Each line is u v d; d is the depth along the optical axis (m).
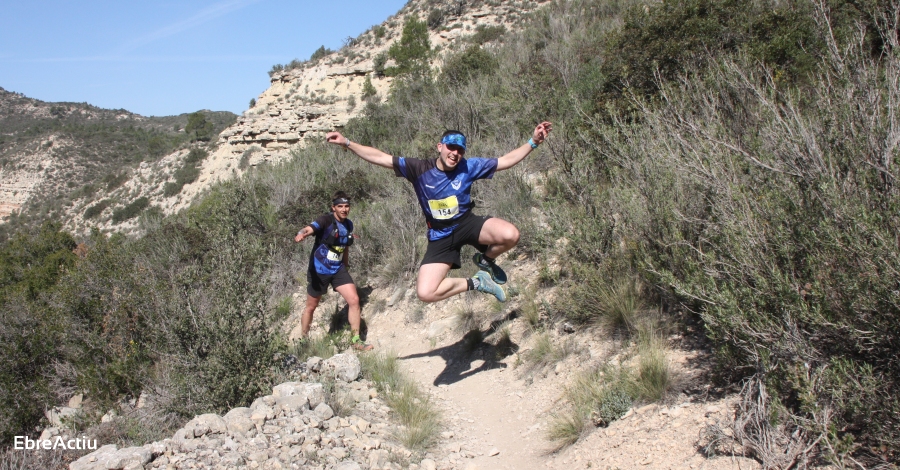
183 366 5.18
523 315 5.72
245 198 10.46
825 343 3.12
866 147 3.29
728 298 3.28
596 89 9.21
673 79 7.39
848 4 5.32
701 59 7.33
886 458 2.62
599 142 6.55
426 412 4.57
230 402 4.82
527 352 5.28
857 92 3.55
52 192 67.81
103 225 45.97
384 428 4.35
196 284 6.31
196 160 46.47
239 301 5.11
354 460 3.74
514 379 5.03
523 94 10.69
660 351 4.10
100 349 6.78
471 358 5.68
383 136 16.42
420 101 16.86
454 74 17.31
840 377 2.76
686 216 4.42
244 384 4.82
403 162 4.46
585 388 4.23
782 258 3.37
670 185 4.61
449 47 32.38
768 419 2.92
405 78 20.77
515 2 36.97
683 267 4.24
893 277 2.71
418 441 4.16
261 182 14.20
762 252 3.42
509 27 33.53
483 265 4.83
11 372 6.86
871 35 4.54
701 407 3.51
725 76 5.72
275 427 4.03
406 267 7.87
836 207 3.05
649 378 3.89
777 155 3.69
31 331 7.32
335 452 3.76
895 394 2.70
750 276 3.49
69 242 18.03
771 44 6.67
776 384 3.12
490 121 10.83
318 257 6.70
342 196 6.64
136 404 5.84
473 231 4.61
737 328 3.22
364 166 12.87
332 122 33.44
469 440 4.28
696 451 3.14
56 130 81.62
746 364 3.45
